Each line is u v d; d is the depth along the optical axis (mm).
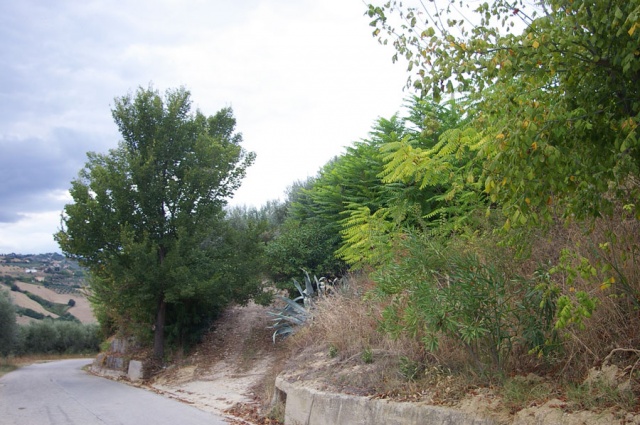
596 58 4715
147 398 14133
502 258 7129
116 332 30266
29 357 46469
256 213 30672
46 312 78438
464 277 6660
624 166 4562
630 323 5895
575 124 4668
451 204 10242
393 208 10508
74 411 11578
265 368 15977
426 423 6262
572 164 4805
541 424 5121
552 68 4816
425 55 5590
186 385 16359
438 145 7664
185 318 20781
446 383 6910
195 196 20859
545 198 4977
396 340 8523
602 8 4625
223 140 23672
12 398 14547
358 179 15953
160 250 20938
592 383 5453
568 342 6246
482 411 5766
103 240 20141
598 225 6434
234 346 19703
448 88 5453
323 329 11859
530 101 4832
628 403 4934
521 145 4562
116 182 19922
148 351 22031
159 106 21250
